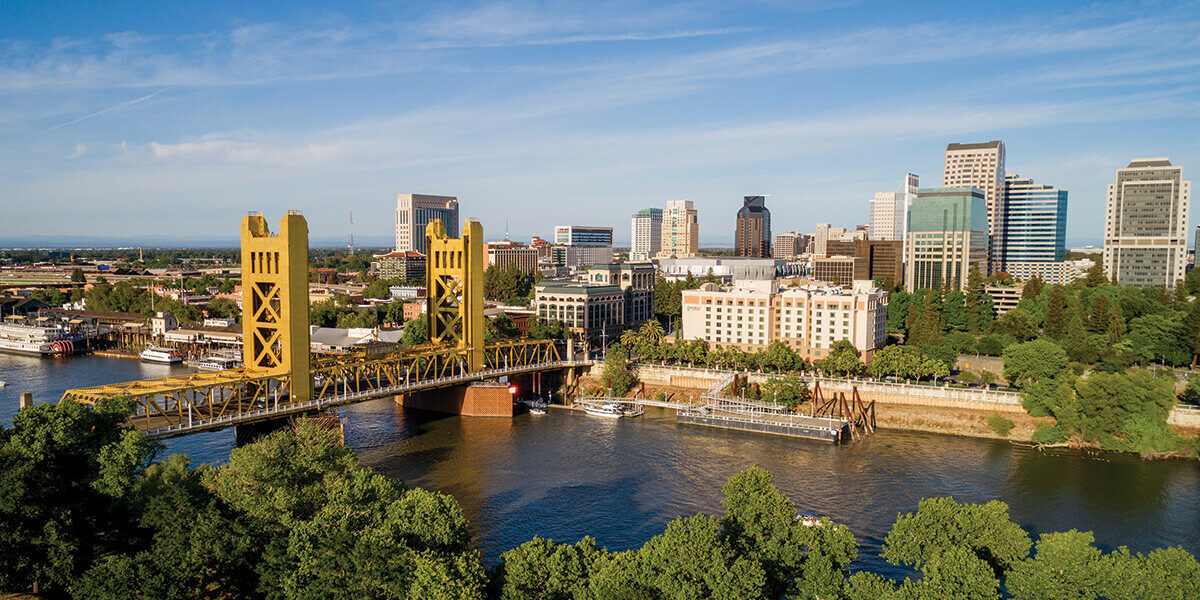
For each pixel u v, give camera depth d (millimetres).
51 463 100188
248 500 99938
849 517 145250
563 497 156375
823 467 177750
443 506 97438
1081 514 146625
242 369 186375
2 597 91188
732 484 104438
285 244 178000
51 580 90188
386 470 174250
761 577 83688
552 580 83562
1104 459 184375
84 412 110375
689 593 78312
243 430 172000
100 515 101125
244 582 93688
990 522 99125
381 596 82062
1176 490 160625
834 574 88938
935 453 190500
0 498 88750
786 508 99875
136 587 84438
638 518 145250
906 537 99875
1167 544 132250
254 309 187375
